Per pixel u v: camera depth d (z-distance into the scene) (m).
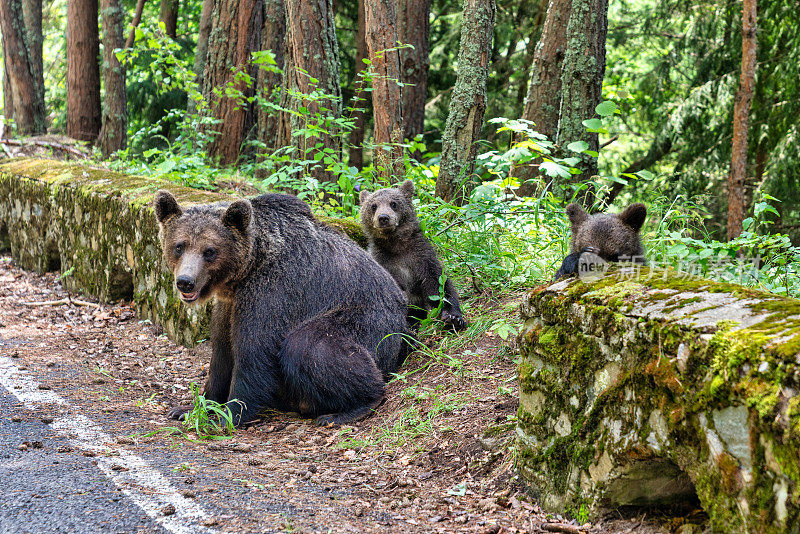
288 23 10.08
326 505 3.74
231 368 5.84
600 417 3.39
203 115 12.48
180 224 5.38
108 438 4.82
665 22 18.45
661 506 3.36
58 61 27.78
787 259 6.87
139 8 18.17
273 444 5.01
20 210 10.75
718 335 2.74
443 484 4.13
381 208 6.80
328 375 5.38
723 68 16.78
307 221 5.92
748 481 2.57
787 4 15.84
